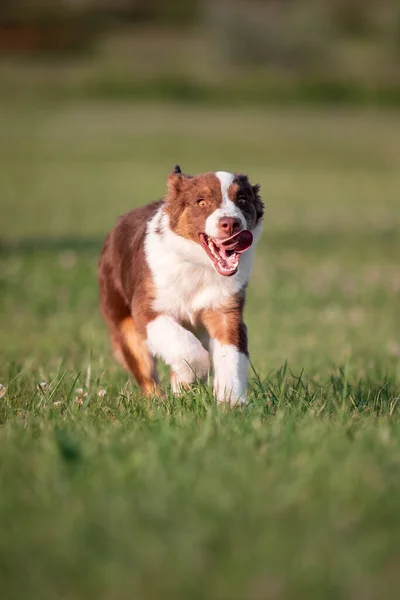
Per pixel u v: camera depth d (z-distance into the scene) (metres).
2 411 8.64
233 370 9.28
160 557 4.69
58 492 5.59
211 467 5.91
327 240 30.83
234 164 59.62
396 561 4.68
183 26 152.75
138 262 9.90
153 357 10.48
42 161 60.31
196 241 9.27
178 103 96.56
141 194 45.84
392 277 23.33
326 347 14.59
